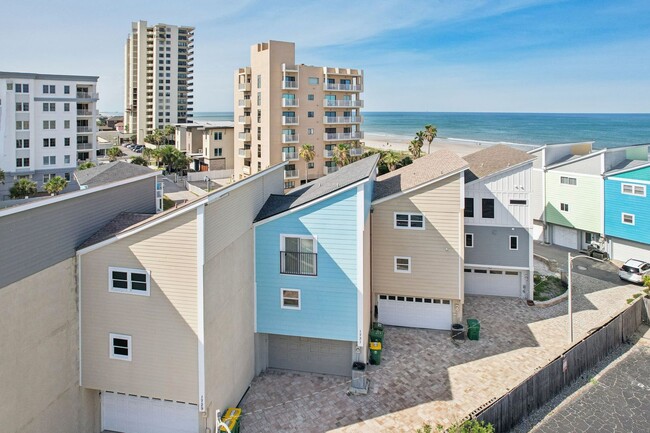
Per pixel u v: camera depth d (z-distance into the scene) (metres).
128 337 15.62
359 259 19.39
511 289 29.94
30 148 68.19
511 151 32.00
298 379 20.42
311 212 19.62
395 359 21.89
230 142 92.94
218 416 15.21
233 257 17.88
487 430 13.77
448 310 25.02
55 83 70.12
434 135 74.81
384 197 24.61
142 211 20.22
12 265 12.82
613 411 18.30
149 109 157.12
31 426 13.64
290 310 20.19
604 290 30.89
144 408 16.34
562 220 40.69
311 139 74.00
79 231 15.77
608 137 192.62
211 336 15.81
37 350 13.85
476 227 29.33
